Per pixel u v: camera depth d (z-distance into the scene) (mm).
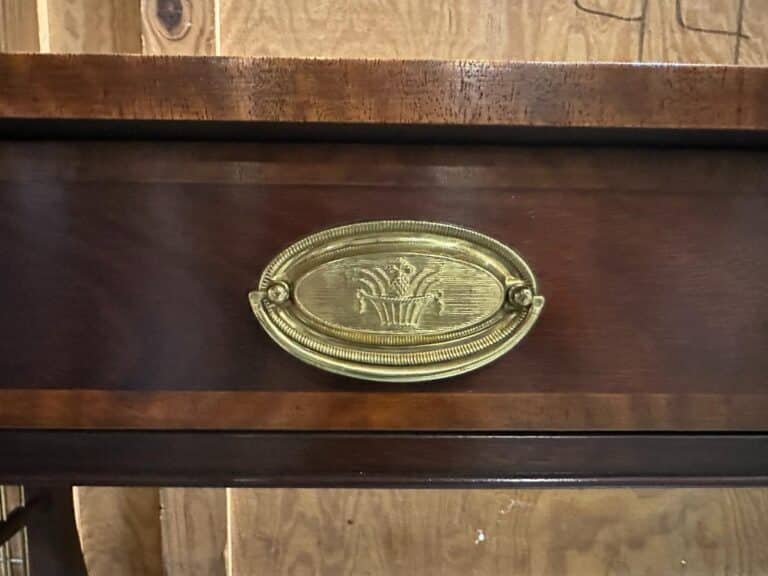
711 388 412
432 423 409
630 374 409
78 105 353
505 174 392
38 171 385
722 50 810
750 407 415
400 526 887
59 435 403
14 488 823
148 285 394
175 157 385
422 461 410
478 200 393
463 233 392
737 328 409
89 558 887
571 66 356
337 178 389
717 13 805
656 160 394
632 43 806
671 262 403
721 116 361
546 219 396
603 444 414
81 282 394
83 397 402
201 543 864
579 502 895
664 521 904
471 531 891
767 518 907
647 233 400
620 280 402
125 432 404
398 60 354
